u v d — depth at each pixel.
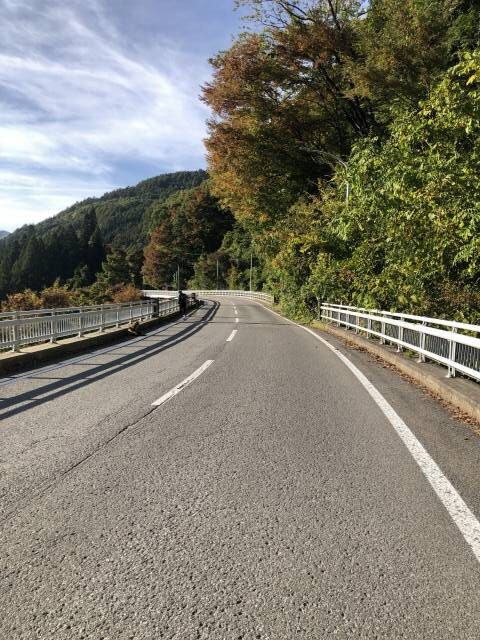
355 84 21.52
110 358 11.31
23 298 39.44
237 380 8.32
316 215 24.27
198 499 3.65
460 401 6.35
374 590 2.57
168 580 2.65
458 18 20.45
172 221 127.62
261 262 76.38
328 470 4.22
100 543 3.03
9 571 2.75
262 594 2.53
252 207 32.19
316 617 2.36
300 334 17.55
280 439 5.07
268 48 25.00
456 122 8.77
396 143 10.15
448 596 2.53
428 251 10.27
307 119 27.92
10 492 3.79
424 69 19.55
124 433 5.29
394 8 20.03
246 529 3.20
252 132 27.47
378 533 3.14
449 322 7.61
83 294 59.47
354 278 16.88
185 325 22.31
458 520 3.32
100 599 2.50
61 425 5.62
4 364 9.38
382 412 6.18
